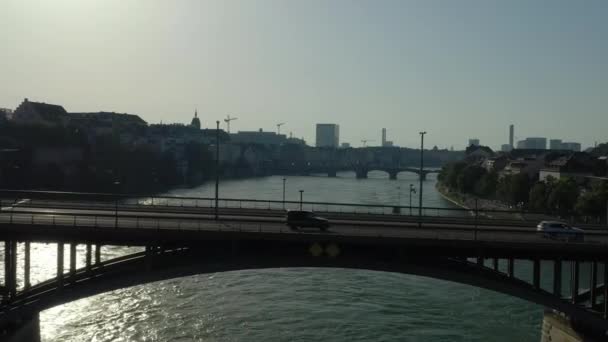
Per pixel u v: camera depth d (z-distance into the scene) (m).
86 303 68.50
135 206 70.06
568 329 50.19
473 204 179.38
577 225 69.56
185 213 64.62
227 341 56.78
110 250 88.94
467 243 45.75
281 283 80.50
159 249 46.03
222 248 46.62
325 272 87.81
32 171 167.62
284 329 60.69
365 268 46.81
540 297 46.12
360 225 58.50
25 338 46.88
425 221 65.31
